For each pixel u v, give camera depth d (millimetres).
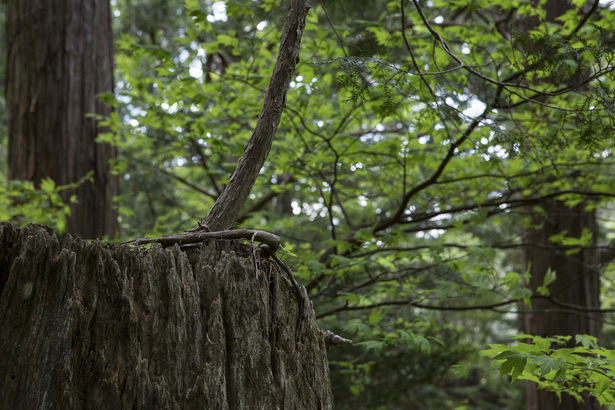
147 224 8273
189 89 4238
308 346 1718
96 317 1507
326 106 4484
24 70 5812
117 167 5539
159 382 1493
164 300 1569
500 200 4629
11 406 1390
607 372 2385
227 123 4648
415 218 5051
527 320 5926
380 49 4000
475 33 3994
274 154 4410
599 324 5723
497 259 11555
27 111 5742
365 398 8281
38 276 1455
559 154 4422
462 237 8156
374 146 4328
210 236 1733
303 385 1665
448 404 11516
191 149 5605
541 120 4074
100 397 1456
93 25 6020
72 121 5766
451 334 9078
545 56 2348
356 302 4062
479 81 2951
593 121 2486
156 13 10031
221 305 1590
